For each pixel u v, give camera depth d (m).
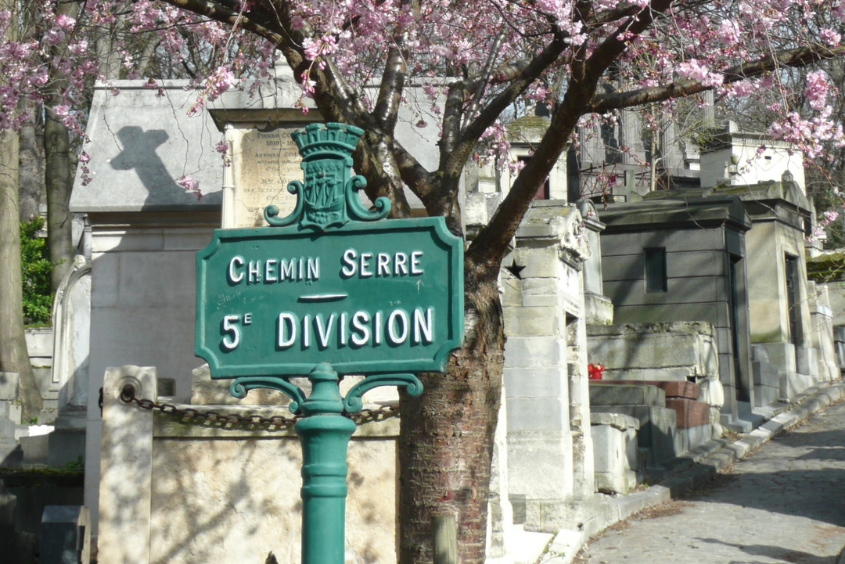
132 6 12.92
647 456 16.52
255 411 10.16
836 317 29.98
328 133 4.15
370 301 4.02
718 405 20.48
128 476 10.08
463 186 13.03
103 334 13.60
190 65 20.77
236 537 10.02
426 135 12.91
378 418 10.03
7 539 10.68
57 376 17.38
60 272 25.33
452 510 7.09
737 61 9.68
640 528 13.59
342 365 3.99
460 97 9.21
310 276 4.09
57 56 11.79
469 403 7.21
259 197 12.27
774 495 15.45
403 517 7.23
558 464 13.53
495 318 7.44
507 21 9.15
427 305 3.96
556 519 13.23
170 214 13.71
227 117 12.33
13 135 20.81
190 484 10.11
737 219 22.92
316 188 4.13
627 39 7.31
